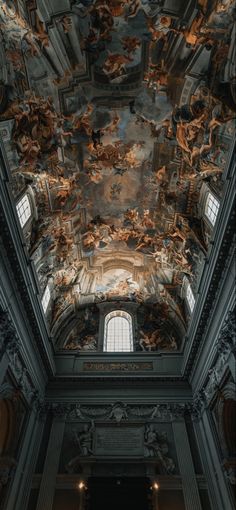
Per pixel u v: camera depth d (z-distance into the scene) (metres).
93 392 18.59
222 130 12.14
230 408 14.12
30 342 16.12
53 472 15.41
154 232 19.47
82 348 21.45
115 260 21.92
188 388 18.69
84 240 20.11
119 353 20.62
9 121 11.95
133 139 15.87
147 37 12.32
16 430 14.41
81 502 14.31
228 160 11.47
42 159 14.51
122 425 17.23
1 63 11.09
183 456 15.84
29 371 15.91
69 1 11.11
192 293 18.62
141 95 14.12
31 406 16.27
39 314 16.39
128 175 17.45
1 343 12.39
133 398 18.28
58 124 14.44
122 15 11.69
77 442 16.66
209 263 13.63
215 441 14.75
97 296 23.17
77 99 14.19
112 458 15.96
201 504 14.24
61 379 19.05
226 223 11.65
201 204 15.55
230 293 12.50
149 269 21.75
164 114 14.30
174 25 11.57
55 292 20.42
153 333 22.00
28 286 14.36
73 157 16.03
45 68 12.68
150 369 19.83
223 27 10.73
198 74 12.23
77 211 18.41
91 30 12.10
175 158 15.49
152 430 16.92
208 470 15.22
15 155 12.95
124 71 13.51
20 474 14.47
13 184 13.39
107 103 14.53
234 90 11.04
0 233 11.89
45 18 11.30
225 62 11.16
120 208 19.08
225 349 13.08
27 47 11.70
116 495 14.20
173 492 14.78
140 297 23.08
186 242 16.98
